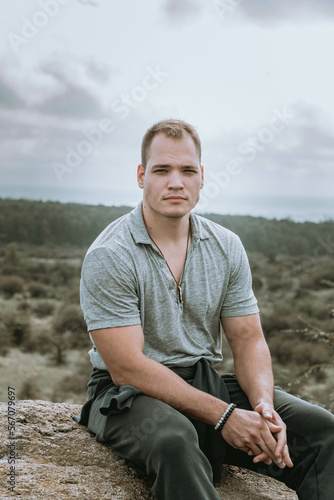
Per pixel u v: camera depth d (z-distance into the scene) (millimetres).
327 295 38906
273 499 2082
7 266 56062
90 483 1884
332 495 1808
